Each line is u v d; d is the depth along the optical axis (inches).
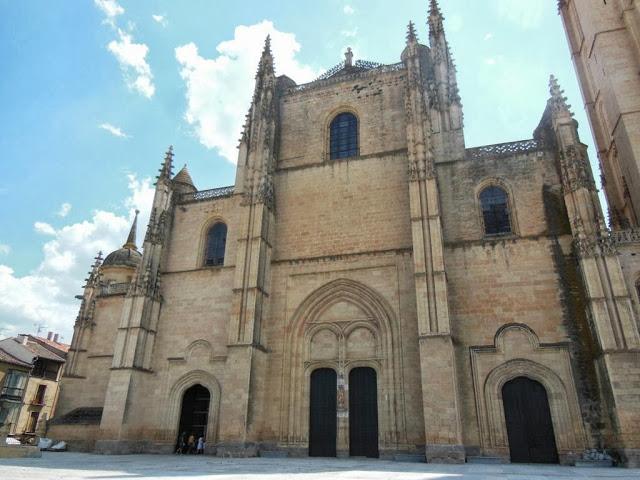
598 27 1525.6
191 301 1482.5
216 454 1237.7
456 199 1327.5
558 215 1218.0
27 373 2319.1
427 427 1022.4
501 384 1109.7
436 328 1097.4
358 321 1286.9
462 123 1413.6
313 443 1221.1
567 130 1230.3
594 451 993.5
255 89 1716.3
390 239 1350.9
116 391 1333.7
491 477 609.9
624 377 956.6
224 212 1585.9
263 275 1369.3
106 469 702.5
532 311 1146.7
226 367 1239.5
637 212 1349.7
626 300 1006.4
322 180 1502.2
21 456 959.0
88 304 1801.2
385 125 1535.4
